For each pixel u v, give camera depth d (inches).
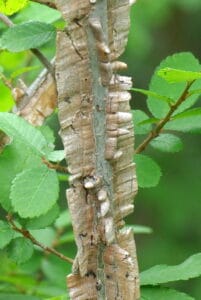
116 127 31.8
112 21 31.7
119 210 32.2
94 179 31.7
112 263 32.0
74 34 31.4
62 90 31.6
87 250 31.9
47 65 35.8
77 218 31.8
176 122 37.1
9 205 34.3
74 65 31.5
